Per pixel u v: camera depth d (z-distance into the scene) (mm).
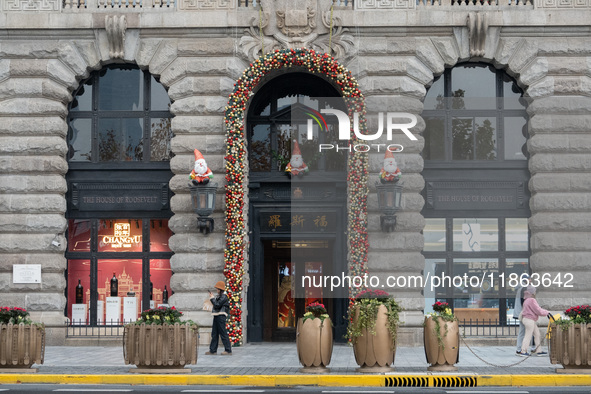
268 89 24906
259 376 16109
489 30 23719
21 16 23719
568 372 16719
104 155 24453
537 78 23750
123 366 17984
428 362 17297
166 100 24531
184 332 16766
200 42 23844
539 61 23688
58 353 21406
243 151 23453
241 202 23281
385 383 15953
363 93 23766
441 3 23938
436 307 17500
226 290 23109
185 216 23594
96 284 24172
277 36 23812
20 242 23453
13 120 23719
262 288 24688
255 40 23875
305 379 16047
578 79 23688
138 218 24281
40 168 23594
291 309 25750
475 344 23516
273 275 25891
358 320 16938
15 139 23688
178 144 23688
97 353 21422
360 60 23781
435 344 17094
